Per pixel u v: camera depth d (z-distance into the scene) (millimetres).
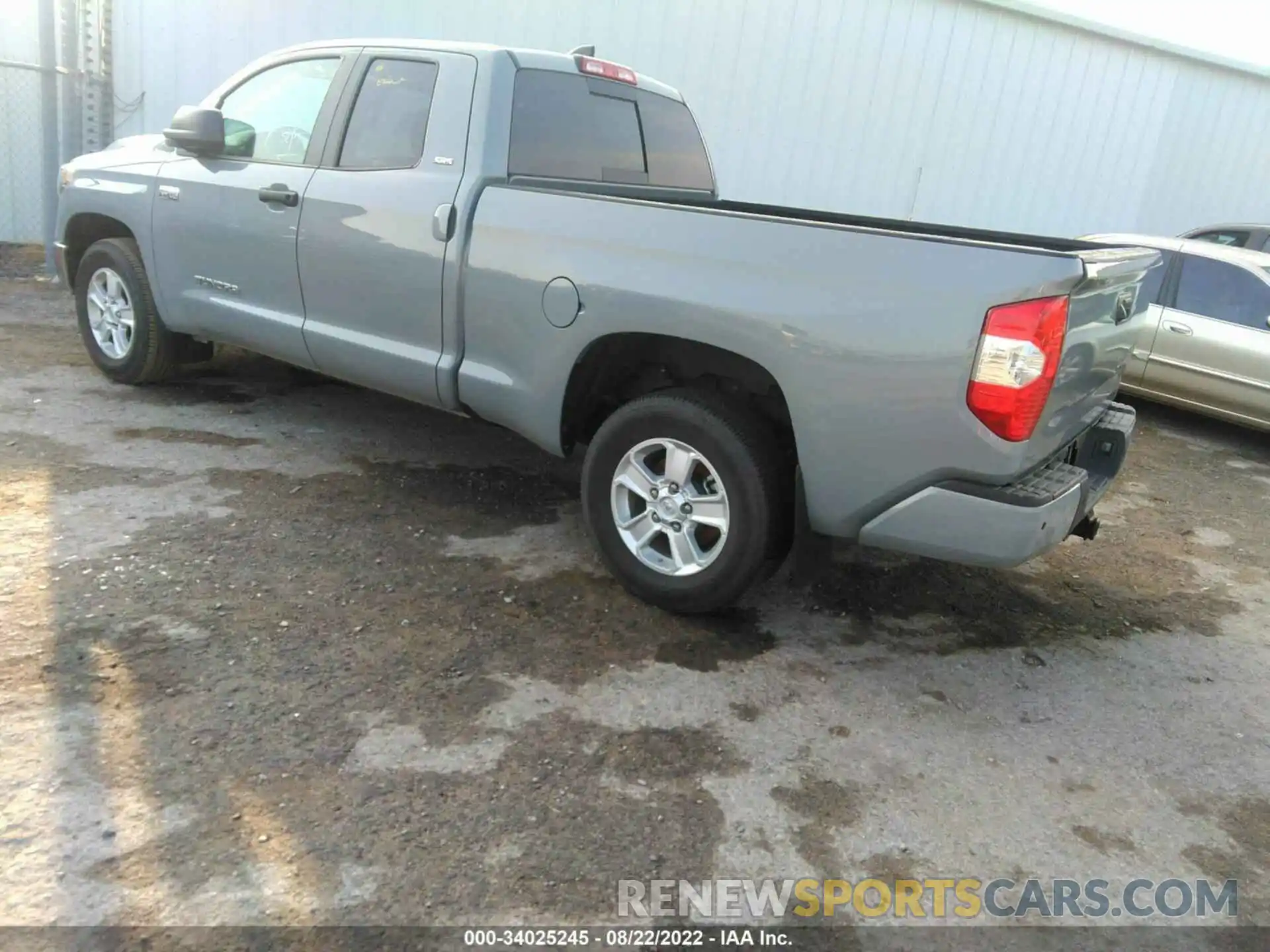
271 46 8648
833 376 2914
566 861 2318
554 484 4785
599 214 3357
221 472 4422
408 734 2715
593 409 3758
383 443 5074
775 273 2990
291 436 5020
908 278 2791
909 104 10023
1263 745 3195
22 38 8828
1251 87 11547
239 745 2580
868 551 4430
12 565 3348
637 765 2703
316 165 4262
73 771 2404
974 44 10016
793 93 9570
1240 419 7266
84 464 4324
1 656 2826
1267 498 6098
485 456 5066
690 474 3373
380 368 4094
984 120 10398
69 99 8336
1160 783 2920
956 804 2705
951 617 3887
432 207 3787
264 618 3219
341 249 4098
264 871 2174
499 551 3949
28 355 6059
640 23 8953
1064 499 2943
